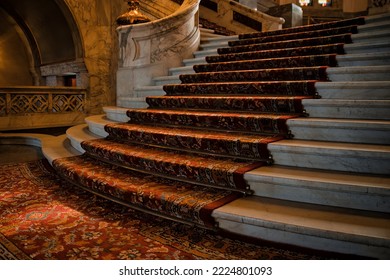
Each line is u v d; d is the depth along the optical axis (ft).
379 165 8.90
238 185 9.65
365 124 9.86
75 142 17.07
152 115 15.10
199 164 10.41
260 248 7.98
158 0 28.96
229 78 17.04
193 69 20.22
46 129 28.53
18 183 13.97
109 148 13.39
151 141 13.44
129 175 12.01
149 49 20.72
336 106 11.32
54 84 36.47
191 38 23.25
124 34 20.66
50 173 15.67
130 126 15.08
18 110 27.91
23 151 21.47
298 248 7.68
